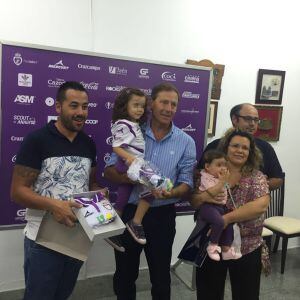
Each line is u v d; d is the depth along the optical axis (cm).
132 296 216
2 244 278
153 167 187
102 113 259
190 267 336
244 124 246
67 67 245
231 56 338
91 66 251
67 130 180
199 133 288
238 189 186
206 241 183
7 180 240
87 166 187
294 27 361
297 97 377
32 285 178
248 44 343
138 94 196
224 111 344
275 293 295
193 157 206
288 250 390
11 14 260
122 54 297
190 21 317
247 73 347
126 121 193
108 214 170
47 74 240
